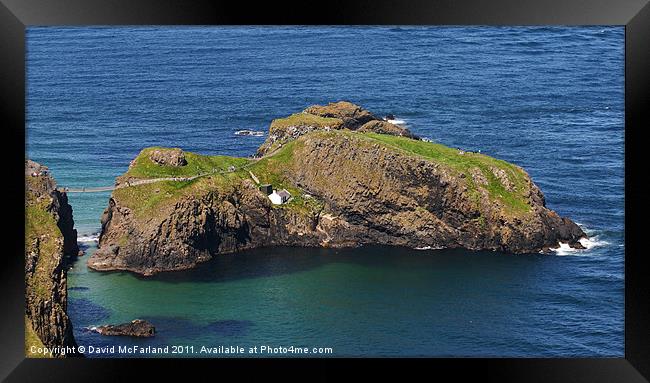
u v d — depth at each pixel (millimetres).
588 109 163000
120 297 118625
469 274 127250
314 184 140750
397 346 108125
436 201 135750
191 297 120188
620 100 164750
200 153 156250
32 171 124688
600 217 139875
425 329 111812
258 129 166375
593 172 148875
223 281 124500
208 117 166500
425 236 135500
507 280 125125
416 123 165000
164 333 109125
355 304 118250
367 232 137750
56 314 91062
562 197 144250
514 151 157750
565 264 129000
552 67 163500
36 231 95375
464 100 165875
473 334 111625
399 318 113438
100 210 138625
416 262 130875
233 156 157500
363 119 161500
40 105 163000
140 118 164125
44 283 91500
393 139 144875
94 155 151000
